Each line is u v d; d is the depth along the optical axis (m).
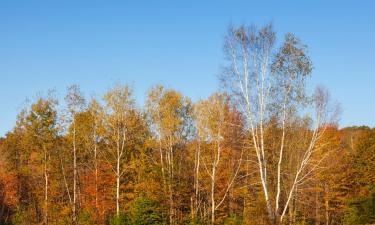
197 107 37.25
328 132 34.56
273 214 21.50
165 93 39.47
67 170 39.66
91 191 40.25
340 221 44.75
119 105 37.84
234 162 38.66
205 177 39.62
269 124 22.50
